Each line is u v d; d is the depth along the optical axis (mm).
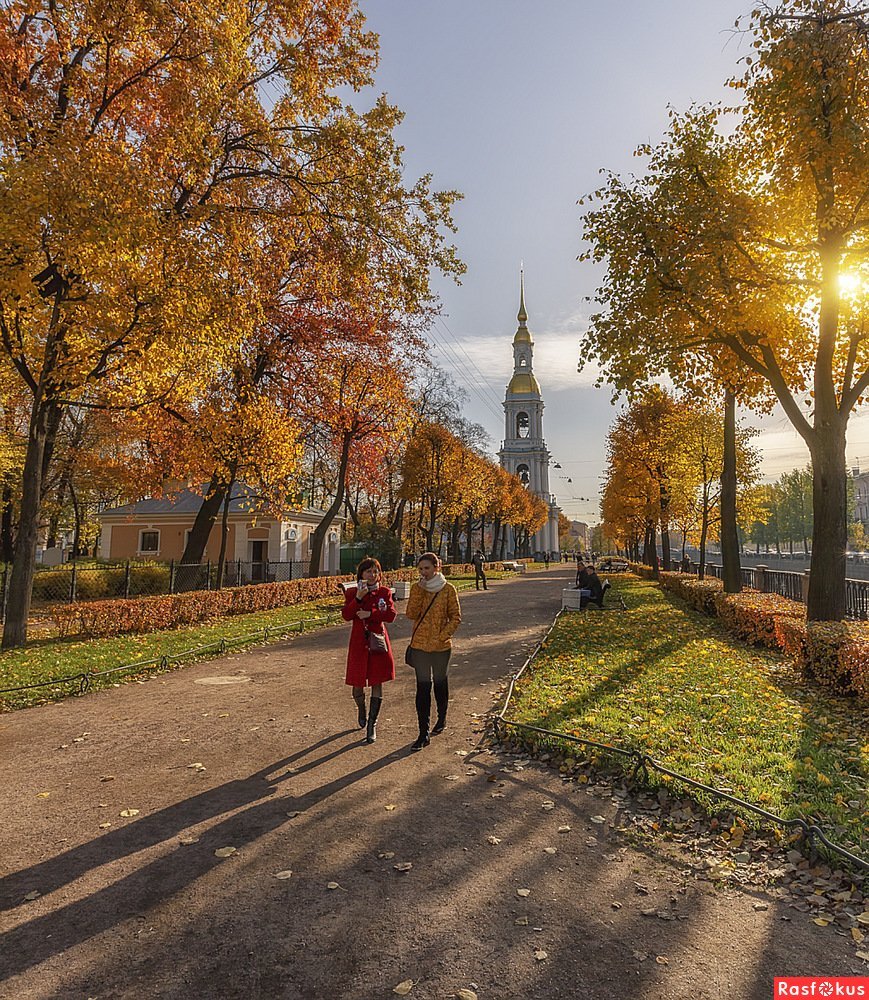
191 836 4129
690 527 31438
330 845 3984
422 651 6129
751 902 3311
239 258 14109
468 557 64688
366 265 14500
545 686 7992
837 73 8562
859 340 10984
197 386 17203
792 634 8969
